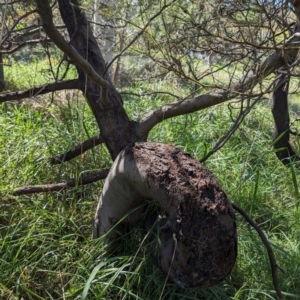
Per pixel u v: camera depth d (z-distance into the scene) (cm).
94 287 287
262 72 292
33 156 422
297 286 315
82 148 376
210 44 310
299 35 266
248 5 283
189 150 465
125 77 648
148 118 341
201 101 325
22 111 538
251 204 377
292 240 365
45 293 300
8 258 313
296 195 375
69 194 372
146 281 291
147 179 263
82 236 325
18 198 361
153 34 297
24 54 798
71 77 687
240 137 539
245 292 302
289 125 498
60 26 398
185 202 252
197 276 251
